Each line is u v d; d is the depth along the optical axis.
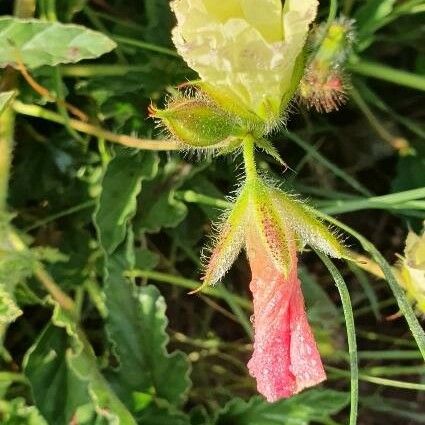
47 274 0.09
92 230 0.10
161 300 0.10
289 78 0.08
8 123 0.09
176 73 0.10
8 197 0.10
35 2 0.10
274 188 0.08
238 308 0.10
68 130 0.10
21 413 0.09
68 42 0.09
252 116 0.08
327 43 0.08
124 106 0.10
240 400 0.10
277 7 0.07
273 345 0.08
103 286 0.10
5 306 0.09
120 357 0.09
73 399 0.09
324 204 0.10
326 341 0.11
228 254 0.08
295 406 0.10
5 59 0.09
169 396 0.09
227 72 0.07
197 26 0.07
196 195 0.10
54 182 0.10
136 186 0.10
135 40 0.10
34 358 0.09
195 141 0.08
